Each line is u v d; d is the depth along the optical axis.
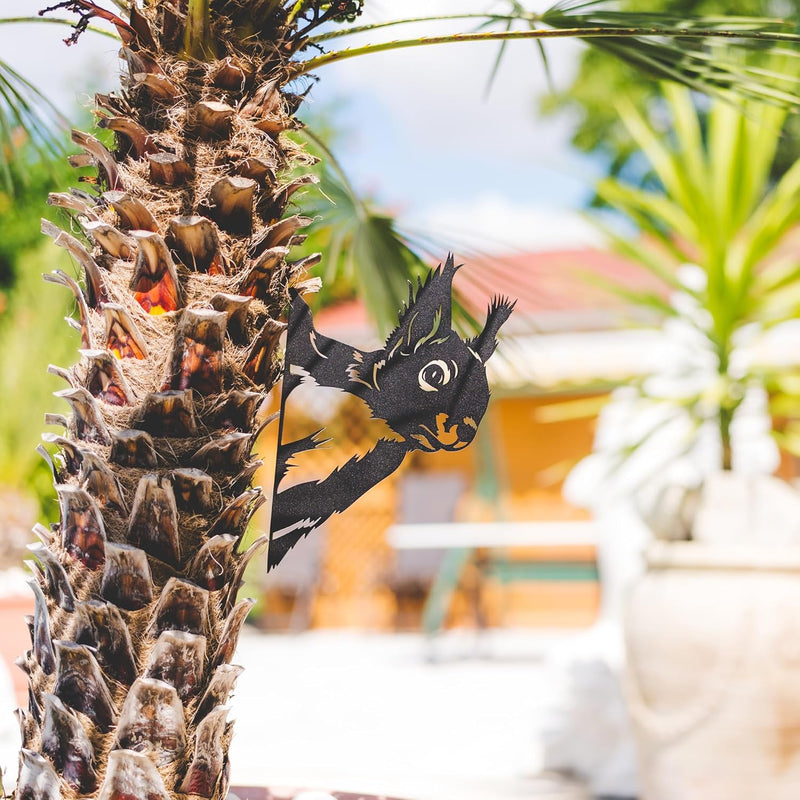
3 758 2.29
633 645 2.52
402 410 1.18
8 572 3.10
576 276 3.18
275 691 5.73
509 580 7.55
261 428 1.19
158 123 1.13
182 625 1.02
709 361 3.04
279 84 1.18
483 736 4.43
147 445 1.04
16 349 3.61
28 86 1.54
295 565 8.37
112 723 1.01
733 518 2.60
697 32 1.27
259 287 1.13
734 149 2.90
